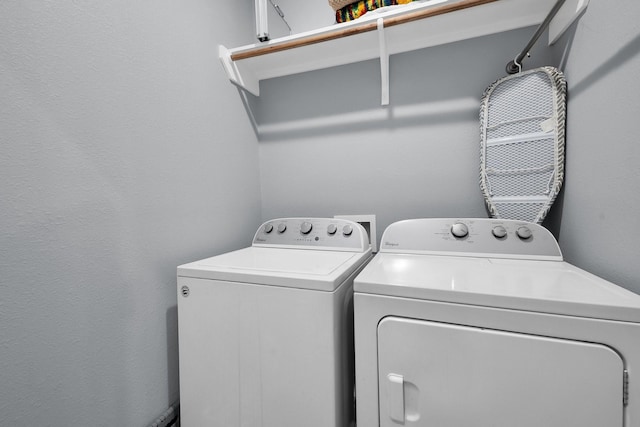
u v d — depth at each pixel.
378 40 1.40
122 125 0.87
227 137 1.42
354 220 1.59
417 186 1.48
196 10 1.21
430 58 1.44
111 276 0.84
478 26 1.32
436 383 0.69
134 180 0.91
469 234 1.12
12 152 0.62
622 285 0.76
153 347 0.98
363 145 1.57
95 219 0.79
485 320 0.66
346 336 0.90
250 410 0.88
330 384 0.79
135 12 0.93
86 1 0.77
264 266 0.97
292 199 1.71
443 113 1.42
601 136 0.85
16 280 0.63
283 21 1.74
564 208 1.11
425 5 1.16
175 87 1.09
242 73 1.55
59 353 0.71
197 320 0.94
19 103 0.63
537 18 1.26
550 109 1.11
